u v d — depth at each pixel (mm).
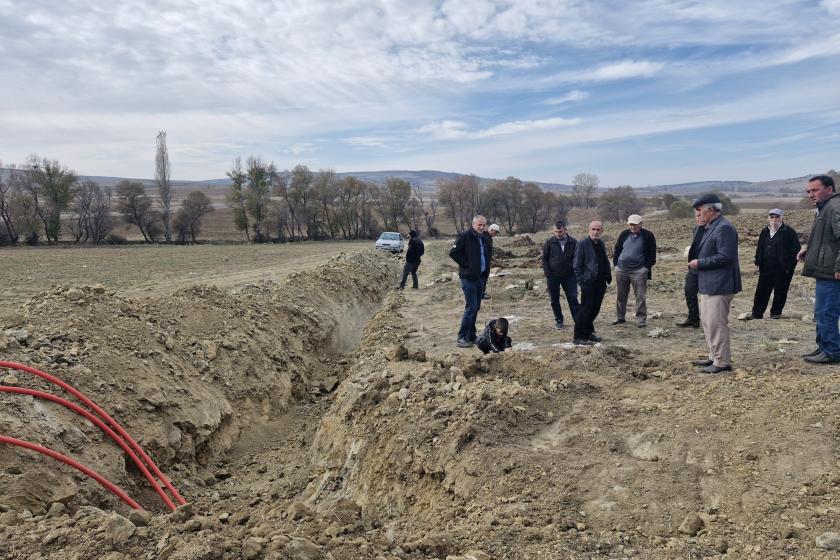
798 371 5855
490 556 3535
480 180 79750
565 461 4578
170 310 9055
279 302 11719
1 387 5402
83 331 7078
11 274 24484
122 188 58844
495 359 7176
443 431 5324
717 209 6004
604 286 8430
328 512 4645
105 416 5961
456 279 18375
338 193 70812
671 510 3885
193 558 3289
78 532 3832
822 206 6078
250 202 64250
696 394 5496
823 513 3549
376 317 13039
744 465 4211
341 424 6730
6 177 53844
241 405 8070
